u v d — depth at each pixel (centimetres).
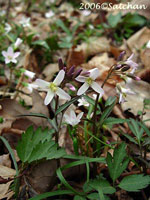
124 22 39
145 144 16
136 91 26
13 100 21
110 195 17
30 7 58
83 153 19
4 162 18
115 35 38
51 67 32
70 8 57
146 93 25
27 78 28
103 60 33
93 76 15
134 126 17
